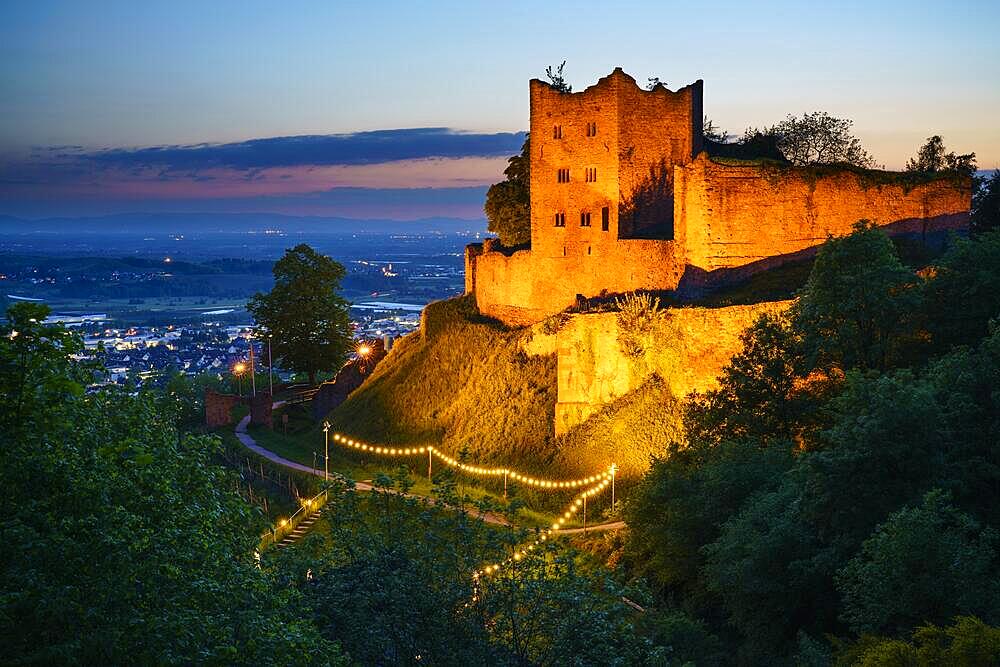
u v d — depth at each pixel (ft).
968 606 99.04
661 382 207.82
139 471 85.10
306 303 330.34
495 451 222.28
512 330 258.98
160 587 78.54
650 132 246.47
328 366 335.88
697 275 228.43
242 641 79.25
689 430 179.42
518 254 262.06
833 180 224.94
